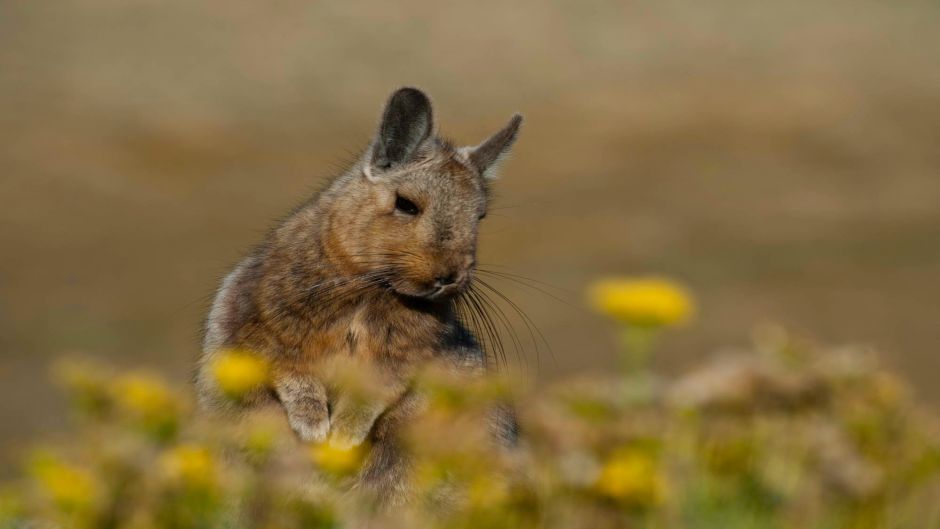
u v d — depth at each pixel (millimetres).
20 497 8211
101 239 32250
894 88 44875
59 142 37156
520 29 46688
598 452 9312
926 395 23969
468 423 8883
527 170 38031
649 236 33906
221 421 9148
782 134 41469
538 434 9398
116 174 36000
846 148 40781
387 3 47375
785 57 46312
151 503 7586
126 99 40125
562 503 9086
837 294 30234
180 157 37469
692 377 9844
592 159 39031
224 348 9266
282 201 35312
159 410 8117
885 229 35312
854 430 9750
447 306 9453
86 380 8297
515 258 32031
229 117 39906
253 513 7938
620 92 43438
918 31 48625
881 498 9602
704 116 42188
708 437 9547
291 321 9062
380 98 42031
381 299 9180
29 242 31672
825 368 9906
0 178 34906
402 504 8984
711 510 9266
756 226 35125
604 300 9938
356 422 8914
